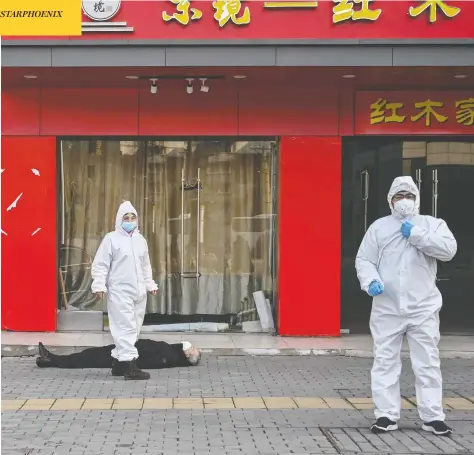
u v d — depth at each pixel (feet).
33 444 17.57
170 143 36.14
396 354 19.01
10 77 31.94
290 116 34.40
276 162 35.65
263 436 18.52
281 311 34.50
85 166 35.96
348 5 31.76
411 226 18.52
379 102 34.37
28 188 34.45
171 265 36.47
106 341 32.76
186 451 17.10
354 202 35.40
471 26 31.68
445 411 21.49
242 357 31.19
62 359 27.78
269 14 31.99
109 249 25.75
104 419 20.15
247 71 30.53
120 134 34.42
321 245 34.45
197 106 34.47
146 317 36.40
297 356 31.53
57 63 29.58
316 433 18.84
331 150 34.42
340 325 35.27
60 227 35.73
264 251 36.40
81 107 34.42
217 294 36.55
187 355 28.53
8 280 34.47
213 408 21.63
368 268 19.12
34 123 34.40
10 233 34.45
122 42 29.40
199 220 36.40
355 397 23.45
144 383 25.26
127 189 36.17
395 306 18.79
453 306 35.83
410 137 34.99
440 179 35.37
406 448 17.42
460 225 35.53
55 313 34.73
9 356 31.19
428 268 18.84
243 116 34.40
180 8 31.91
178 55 29.40
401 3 31.86
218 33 32.01
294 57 29.35
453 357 31.55
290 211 34.45
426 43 29.09
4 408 21.31
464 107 34.40
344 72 30.68
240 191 36.27
